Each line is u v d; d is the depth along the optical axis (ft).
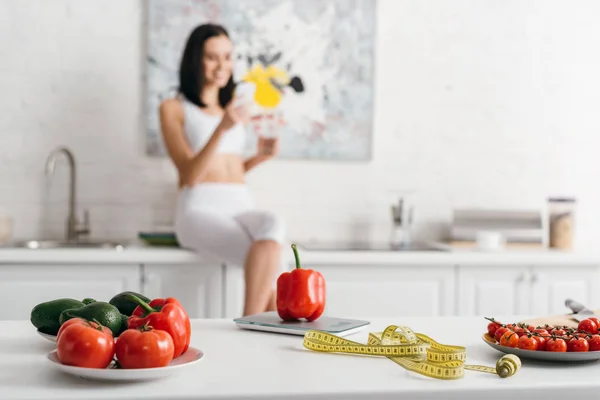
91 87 12.30
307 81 12.84
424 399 3.74
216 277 11.02
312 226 13.00
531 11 13.51
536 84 13.55
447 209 13.38
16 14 12.08
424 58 13.24
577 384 3.92
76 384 3.75
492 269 11.74
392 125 13.19
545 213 13.55
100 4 12.28
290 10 12.76
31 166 12.17
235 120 10.47
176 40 12.43
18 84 12.12
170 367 3.82
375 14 12.97
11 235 11.86
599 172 13.75
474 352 4.68
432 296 11.55
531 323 5.27
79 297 10.68
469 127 13.42
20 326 5.34
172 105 11.39
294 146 12.83
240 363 4.26
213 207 11.06
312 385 3.78
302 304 5.42
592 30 13.62
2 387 3.66
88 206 12.33
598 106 13.69
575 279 12.00
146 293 10.85
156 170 12.50
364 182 13.14
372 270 11.40
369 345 4.53
